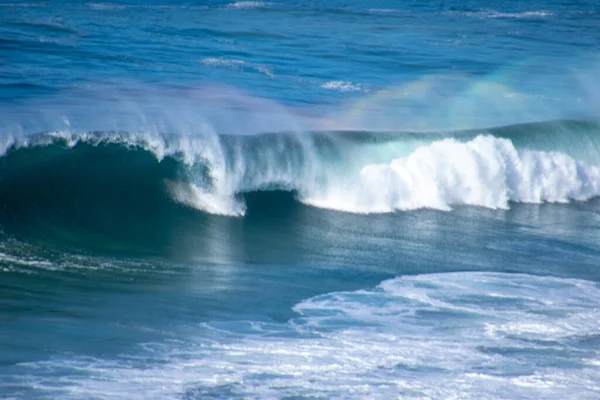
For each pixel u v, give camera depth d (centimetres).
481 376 2984
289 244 4888
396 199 5712
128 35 11012
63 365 2956
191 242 4819
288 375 2950
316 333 3372
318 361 3077
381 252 4781
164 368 2975
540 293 3994
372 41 12012
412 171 5812
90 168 5078
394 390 2852
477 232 5331
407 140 5978
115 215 4984
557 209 6031
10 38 9962
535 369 3058
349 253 4734
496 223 5581
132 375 2903
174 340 3250
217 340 3266
